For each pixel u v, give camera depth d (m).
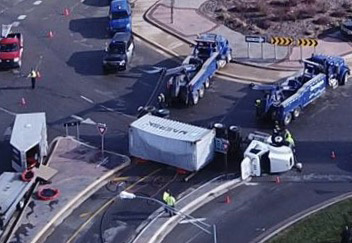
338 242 153.88
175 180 177.62
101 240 159.62
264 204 169.12
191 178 177.88
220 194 172.62
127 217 166.00
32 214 166.62
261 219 164.12
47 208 168.25
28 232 161.38
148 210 167.88
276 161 177.75
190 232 161.00
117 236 160.50
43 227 162.75
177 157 178.75
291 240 155.88
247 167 176.75
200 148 176.75
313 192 172.38
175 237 159.62
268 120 197.75
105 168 181.75
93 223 164.75
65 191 173.62
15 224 163.50
